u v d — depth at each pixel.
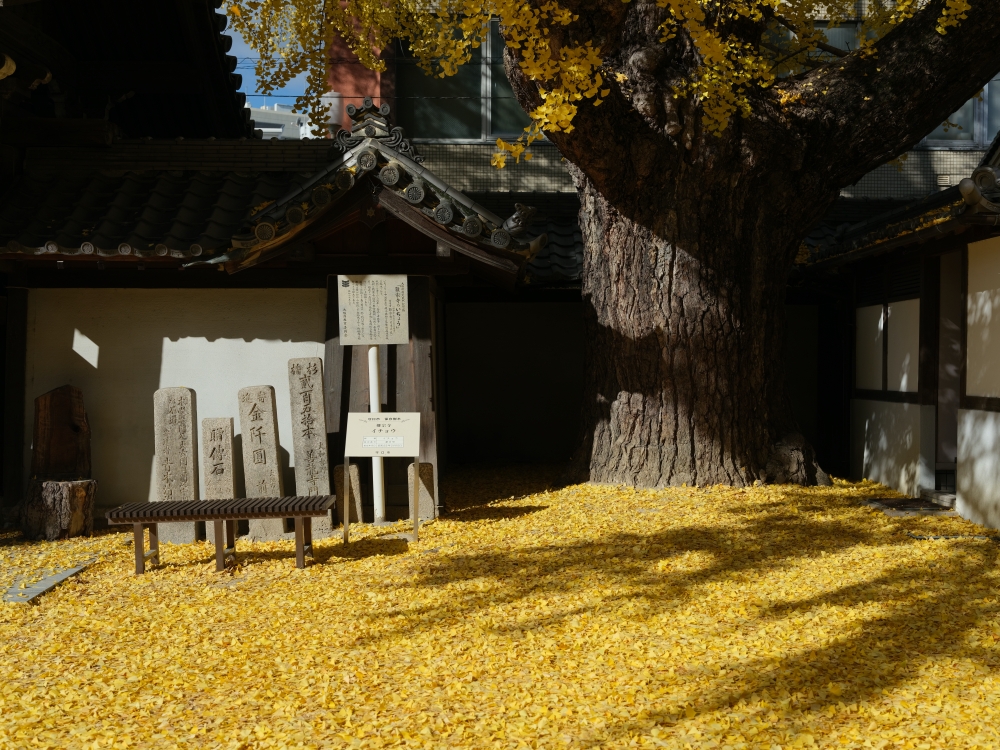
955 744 3.73
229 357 8.57
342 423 8.36
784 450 9.55
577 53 6.71
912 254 9.32
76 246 7.98
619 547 7.05
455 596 5.96
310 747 3.83
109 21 11.11
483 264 8.43
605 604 5.67
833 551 6.88
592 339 9.81
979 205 6.86
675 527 7.64
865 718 3.99
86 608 5.95
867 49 8.64
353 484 8.17
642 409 9.30
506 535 7.63
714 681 4.41
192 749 3.86
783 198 9.16
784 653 4.75
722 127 7.83
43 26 10.72
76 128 9.37
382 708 4.22
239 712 4.22
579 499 8.89
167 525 7.95
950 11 7.48
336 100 14.27
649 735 3.86
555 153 14.26
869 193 14.38
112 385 8.58
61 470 8.28
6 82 8.48
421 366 8.45
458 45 7.21
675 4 6.62
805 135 8.91
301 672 4.71
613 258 9.38
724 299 9.14
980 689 4.25
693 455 9.19
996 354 7.70
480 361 12.71
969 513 8.07
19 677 4.75
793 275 11.41
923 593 5.77
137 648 5.16
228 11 7.57
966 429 8.20
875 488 9.84
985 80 8.78
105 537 8.10
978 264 8.05
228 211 8.89
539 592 5.98
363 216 7.88
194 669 4.79
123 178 9.18
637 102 8.33
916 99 8.72
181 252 7.84
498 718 4.06
